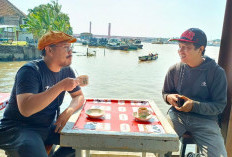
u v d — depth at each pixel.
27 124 1.78
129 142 1.52
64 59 1.86
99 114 1.93
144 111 1.84
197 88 2.21
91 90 16.30
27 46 34.59
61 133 1.56
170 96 2.30
